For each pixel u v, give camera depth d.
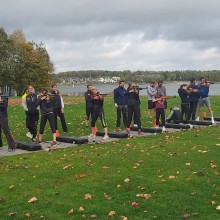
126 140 15.91
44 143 15.69
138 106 17.64
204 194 8.73
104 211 7.90
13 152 13.79
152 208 7.99
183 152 12.99
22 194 9.02
